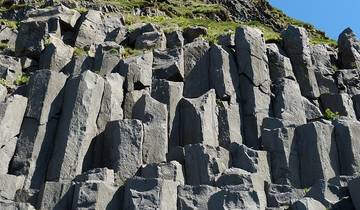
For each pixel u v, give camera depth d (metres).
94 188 31.23
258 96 43.16
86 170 35.72
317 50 51.62
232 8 78.88
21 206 30.05
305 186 36.22
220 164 34.88
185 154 35.56
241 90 43.91
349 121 39.66
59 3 63.44
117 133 36.19
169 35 52.12
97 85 39.12
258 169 35.84
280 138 37.66
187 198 31.33
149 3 70.75
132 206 30.38
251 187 32.69
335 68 51.22
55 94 39.00
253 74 44.22
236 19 76.69
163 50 46.50
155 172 33.75
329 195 31.62
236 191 30.88
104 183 31.53
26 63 46.81
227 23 68.12
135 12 67.75
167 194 30.98
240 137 40.72
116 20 57.12
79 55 48.09
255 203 30.70
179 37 51.59
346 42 52.56
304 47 48.62
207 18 72.69
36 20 51.91
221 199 30.72
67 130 36.34
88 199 30.86
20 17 61.94
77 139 36.03
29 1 66.81
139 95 40.97
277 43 50.72
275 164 36.78
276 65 46.66
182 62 45.56
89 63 45.34
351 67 51.41
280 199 33.34
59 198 31.70
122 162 34.97
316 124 38.38
